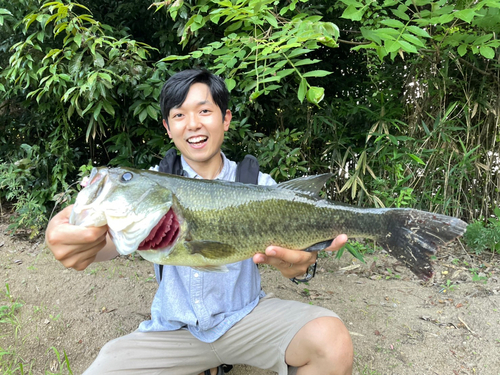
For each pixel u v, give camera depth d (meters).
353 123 5.23
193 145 1.98
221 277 2.06
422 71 4.85
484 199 5.12
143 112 3.71
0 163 5.22
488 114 5.00
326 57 5.29
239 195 1.68
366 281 3.87
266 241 1.71
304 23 2.42
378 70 5.00
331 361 1.81
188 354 2.08
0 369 2.50
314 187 1.80
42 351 2.73
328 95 5.42
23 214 4.41
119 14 4.54
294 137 4.43
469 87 4.95
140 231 1.50
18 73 4.12
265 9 2.56
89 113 4.14
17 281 3.53
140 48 3.74
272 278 3.84
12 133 5.43
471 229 4.57
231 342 2.03
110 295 3.44
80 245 1.43
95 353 2.75
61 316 3.09
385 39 2.24
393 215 1.80
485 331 3.00
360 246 4.46
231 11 2.48
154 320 2.13
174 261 1.61
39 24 3.83
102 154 5.37
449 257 4.44
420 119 5.00
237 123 4.05
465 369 2.61
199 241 1.60
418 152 4.71
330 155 5.30
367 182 5.00
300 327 1.90
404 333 2.98
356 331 3.00
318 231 1.76
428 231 1.77
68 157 4.65
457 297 3.55
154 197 1.54
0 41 4.59
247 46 2.68
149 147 4.54
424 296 3.58
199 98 1.91
